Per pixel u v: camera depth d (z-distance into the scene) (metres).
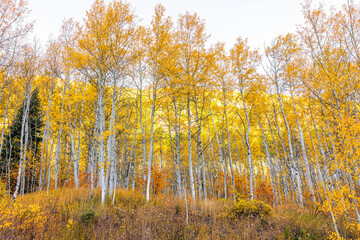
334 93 7.88
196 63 10.62
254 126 16.45
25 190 15.91
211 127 18.89
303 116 12.16
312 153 14.02
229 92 12.74
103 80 9.19
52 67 10.54
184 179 17.28
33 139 16.33
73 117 11.65
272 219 7.72
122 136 15.38
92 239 5.39
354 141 5.37
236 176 19.64
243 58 11.70
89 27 8.51
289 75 11.24
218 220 7.77
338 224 6.90
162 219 7.34
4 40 7.49
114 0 8.56
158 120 11.13
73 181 17.73
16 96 10.87
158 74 10.23
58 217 6.42
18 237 5.09
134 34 8.97
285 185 18.06
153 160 20.08
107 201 8.56
